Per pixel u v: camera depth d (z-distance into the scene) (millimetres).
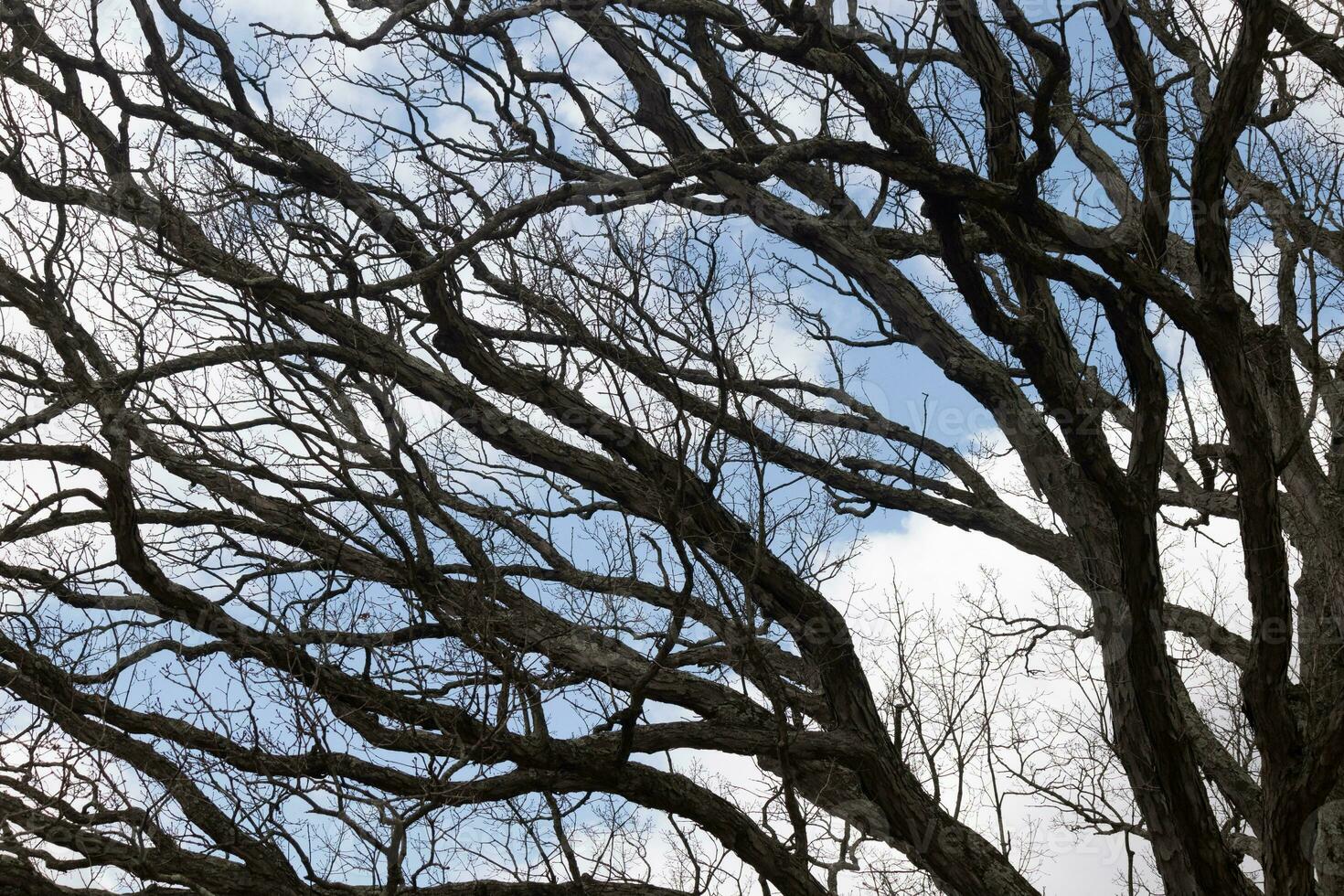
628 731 8555
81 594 8648
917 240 12359
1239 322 8953
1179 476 12609
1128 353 9273
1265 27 7961
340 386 8984
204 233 8375
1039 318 9656
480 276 10016
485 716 8000
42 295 7984
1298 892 8625
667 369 8617
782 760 8703
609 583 9453
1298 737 8766
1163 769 9289
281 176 9445
